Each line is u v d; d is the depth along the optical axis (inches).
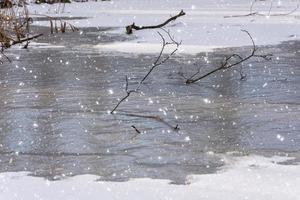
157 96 410.6
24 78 491.2
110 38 789.9
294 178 234.1
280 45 677.9
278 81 459.2
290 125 324.8
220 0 1769.2
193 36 763.4
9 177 242.5
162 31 823.7
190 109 367.9
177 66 544.1
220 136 305.1
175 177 239.0
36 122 340.2
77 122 338.3
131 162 262.8
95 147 288.5
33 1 1578.5
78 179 238.4
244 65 541.0
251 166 253.0
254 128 320.5
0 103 391.9
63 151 282.7
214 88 438.3
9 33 824.3
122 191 221.1
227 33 779.4
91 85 453.7
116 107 364.5
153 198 212.2
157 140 299.4
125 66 546.9
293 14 1080.2
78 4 1646.2
